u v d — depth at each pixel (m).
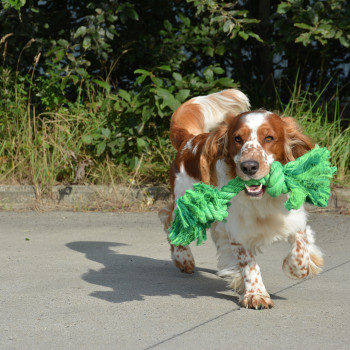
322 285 4.33
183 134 5.27
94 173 8.27
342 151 8.06
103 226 6.69
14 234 6.30
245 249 4.04
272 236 4.05
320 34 8.01
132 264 5.11
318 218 6.91
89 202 7.85
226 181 4.05
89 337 3.27
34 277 4.60
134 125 8.22
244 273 4.00
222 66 9.75
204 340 3.21
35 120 8.90
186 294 4.20
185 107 5.41
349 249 5.46
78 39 8.77
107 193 7.90
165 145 8.45
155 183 8.15
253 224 3.97
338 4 7.99
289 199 3.67
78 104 8.72
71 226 6.70
